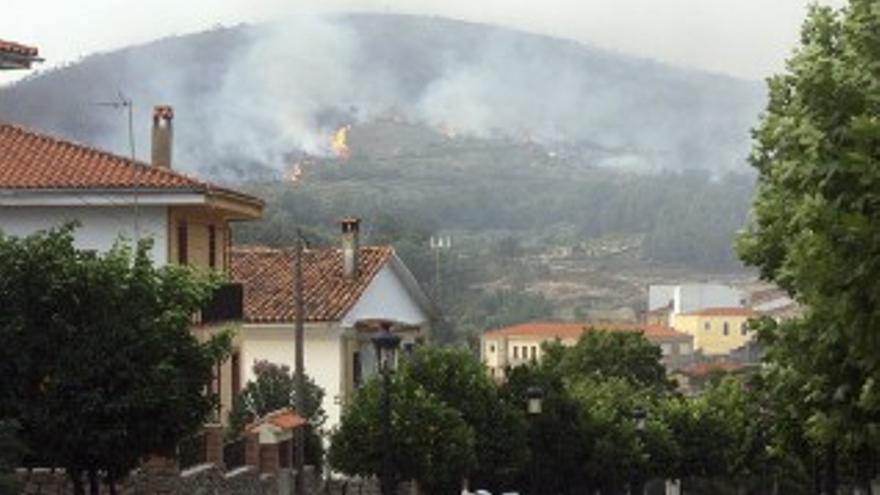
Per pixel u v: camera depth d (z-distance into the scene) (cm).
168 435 2780
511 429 5397
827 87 1822
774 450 3569
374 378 4878
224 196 4597
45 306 2672
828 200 1750
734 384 4397
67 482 3262
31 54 4172
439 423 4778
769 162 3028
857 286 1708
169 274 2850
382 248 6906
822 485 5703
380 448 4722
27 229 4394
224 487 3988
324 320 6300
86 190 4341
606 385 8369
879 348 1759
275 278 6631
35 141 4550
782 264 2569
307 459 5119
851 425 2233
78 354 2658
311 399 5350
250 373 6347
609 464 6562
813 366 2289
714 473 8488
